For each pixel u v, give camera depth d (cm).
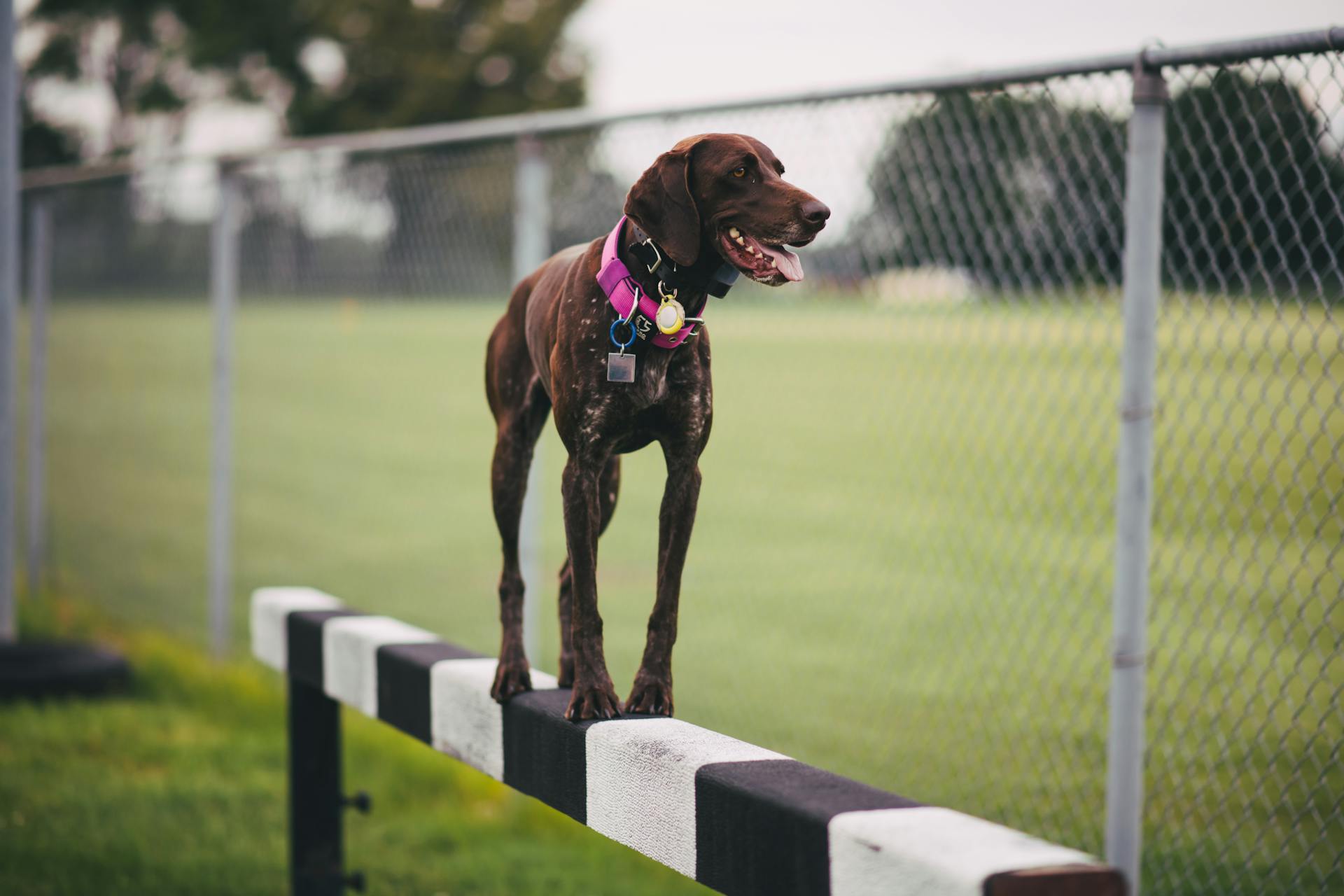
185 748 553
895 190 389
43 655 634
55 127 4103
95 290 870
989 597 707
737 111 397
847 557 822
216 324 665
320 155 588
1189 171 351
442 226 584
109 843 448
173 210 781
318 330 2125
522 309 295
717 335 879
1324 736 473
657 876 431
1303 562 314
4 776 514
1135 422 286
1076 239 353
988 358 486
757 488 1053
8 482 673
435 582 832
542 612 742
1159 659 578
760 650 628
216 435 666
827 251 414
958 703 543
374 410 1766
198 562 904
